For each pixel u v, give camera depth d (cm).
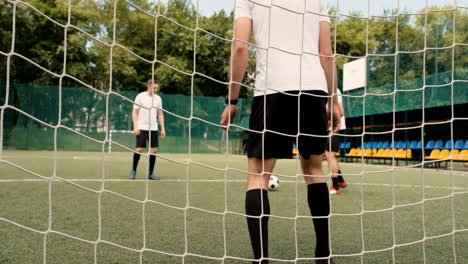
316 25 186
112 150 1490
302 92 173
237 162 1148
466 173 891
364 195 447
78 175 605
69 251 190
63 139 1458
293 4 181
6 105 121
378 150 1477
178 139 1627
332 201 393
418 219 298
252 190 170
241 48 169
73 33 2273
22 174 597
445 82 1200
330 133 193
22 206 313
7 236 216
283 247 208
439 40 1509
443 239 233
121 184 496
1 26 1966
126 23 2511
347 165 1227
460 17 1461
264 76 177
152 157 562
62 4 2217
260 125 173
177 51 2509
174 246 205
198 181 580
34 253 186
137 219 271
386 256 194
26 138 1426
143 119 561
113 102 1503
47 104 1443
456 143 1193
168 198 382
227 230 245
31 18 2077
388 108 1336
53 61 2219
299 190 488
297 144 176
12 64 2039
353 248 210
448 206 367
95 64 2336
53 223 253
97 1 2391
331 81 188
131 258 181
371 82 1391
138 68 2577
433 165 1189
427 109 1357
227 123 173
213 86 2566
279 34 179
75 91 1467
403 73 1456
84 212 292
